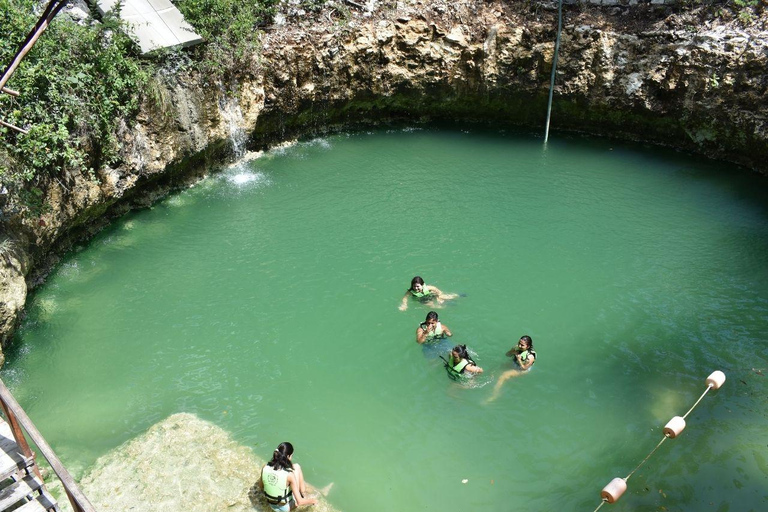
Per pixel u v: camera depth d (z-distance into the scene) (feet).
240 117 55.06
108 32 45.60
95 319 38.55
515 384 34.06
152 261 44.04
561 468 29.48
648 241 47.32
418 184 54.95
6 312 33.55
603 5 62.39
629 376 34.86
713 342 37.45
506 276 42.91
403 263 44.06
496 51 63.10
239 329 38.09
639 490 28.37
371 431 31.32
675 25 59.11
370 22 61.00
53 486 27.50
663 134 62.49
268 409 32.48
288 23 58.29
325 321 38.65
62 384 33.83
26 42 19.10
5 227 35.53
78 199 41.96
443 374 34.53
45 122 38.70
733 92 56.18
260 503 27.07
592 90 62.34
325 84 60.18
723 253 45.98
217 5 52.85
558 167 58.70
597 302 40.68
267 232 47.47
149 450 29.45
